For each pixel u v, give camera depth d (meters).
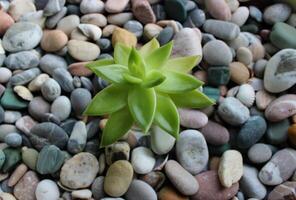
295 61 0.43
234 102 0.43
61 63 0.45
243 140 0.42
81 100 0.42
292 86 0.44
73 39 0.45
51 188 0.41
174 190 0.41
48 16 0.46
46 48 0.45
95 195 0.41
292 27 0.47
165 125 0.39
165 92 0.40
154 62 0.40
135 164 0.41
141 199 0.40
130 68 0.39
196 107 0.41
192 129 0.42
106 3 0.46
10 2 0.48
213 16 0.47
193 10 0.47
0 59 0.44
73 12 0.47
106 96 0.39
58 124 0.42
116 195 0.40
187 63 0.41
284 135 0.43
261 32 0.47
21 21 0.46
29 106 0.43
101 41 0.45
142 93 0.39
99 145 0.42
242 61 0.45
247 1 0.48
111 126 0.40
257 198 0.42
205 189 0.41
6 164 0.41
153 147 0.41
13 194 0.41
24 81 0.44
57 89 0.43
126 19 0.46
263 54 0.46
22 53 0.44
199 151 0.42
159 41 0.45
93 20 0.46
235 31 0.46
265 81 0.44
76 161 0.41
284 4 0.48
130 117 0.40
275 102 0.43
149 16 0.46
